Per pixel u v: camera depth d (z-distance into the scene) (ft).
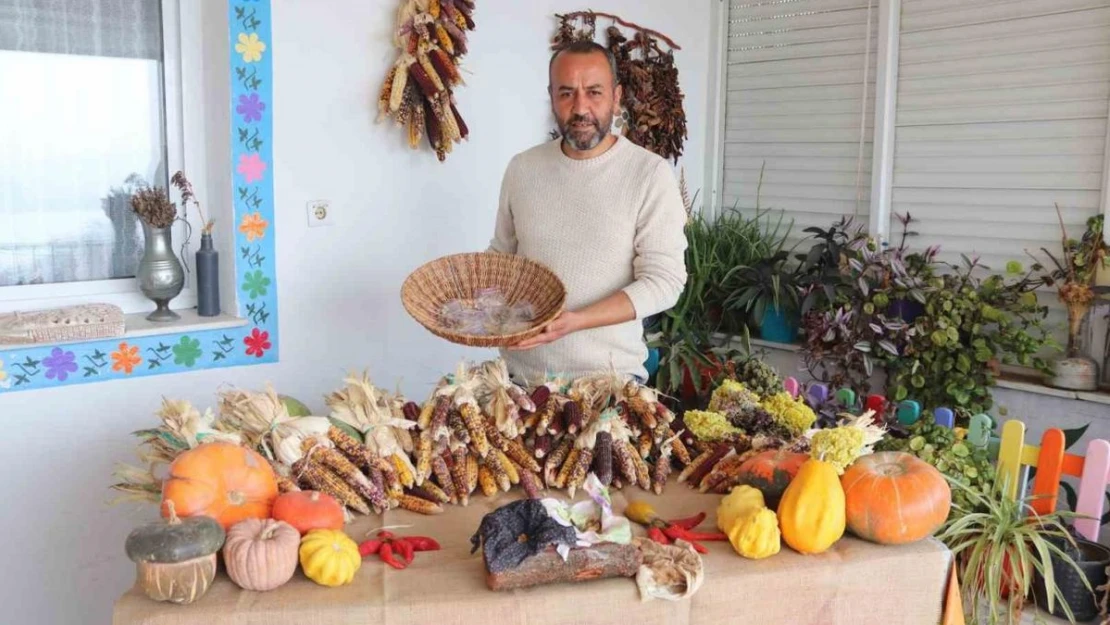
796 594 5.48
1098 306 10.70
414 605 4.97
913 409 8.98
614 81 7.59
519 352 8.00
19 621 8.76
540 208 7.86
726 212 14.46
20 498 8.61
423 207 11.05
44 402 8.62
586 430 6.61
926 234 12.14
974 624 7.86
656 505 6.40
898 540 5.75
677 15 13.67
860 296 11.91
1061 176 10.85
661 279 7.42
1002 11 11.16
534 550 5.13
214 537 4.96
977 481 8.32
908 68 12.08
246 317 9.77
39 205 9.04
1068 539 8.28
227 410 6.40
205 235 9.57
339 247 10.41
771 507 6.11
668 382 11.96
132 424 9.13
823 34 12.94
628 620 5.21
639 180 7.61
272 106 9.68
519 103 11.80
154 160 9.64
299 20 9.76
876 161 12.42
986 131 11.43
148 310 9.73
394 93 10.18
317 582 5.12
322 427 6.18
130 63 9.37
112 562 9.23
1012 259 11.37
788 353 12.84
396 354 11.09
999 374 11.12
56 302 9.16
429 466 6.36
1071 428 10.59
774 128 13.70
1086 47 10.55
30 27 8.78
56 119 9.02
